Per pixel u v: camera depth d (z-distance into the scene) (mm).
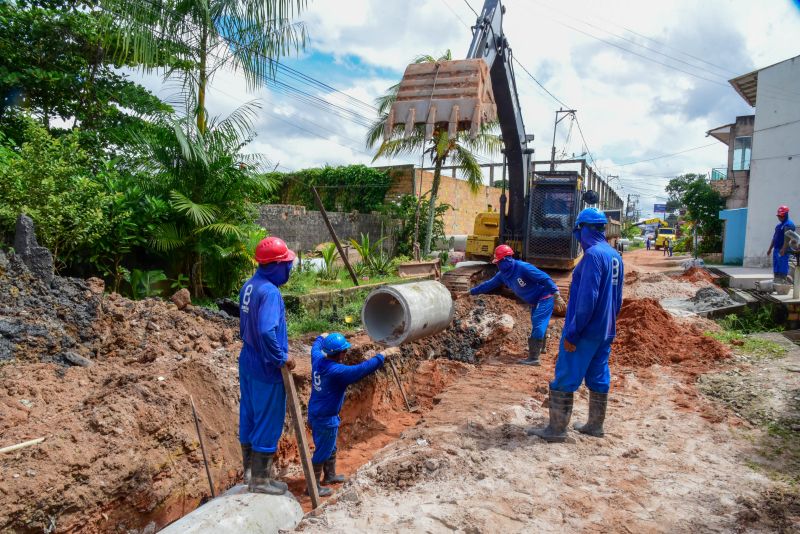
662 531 3252
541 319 7637
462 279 12156
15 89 10812
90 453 4441
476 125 7000
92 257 8945
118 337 6879
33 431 4484
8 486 3869
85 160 10242
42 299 6629
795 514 3438
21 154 8289
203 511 3707
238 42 10039
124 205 9531
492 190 34344
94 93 11742
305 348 8688
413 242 23250
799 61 18719
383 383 7922
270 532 3670
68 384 5516
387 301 6559
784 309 10039
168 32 9508
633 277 17125
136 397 5230
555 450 4445
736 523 3336
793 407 5480
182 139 9547
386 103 18844
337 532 3199
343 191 25734
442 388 8359
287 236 18266
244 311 3855
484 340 9859
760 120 19719
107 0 9039
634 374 6824
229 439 5844
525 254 12281
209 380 6148
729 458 4359
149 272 9922
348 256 17578
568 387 4570
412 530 3217
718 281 15062
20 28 10945
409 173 24875
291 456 6621
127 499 4551
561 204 12031
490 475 3973
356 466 6391
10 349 5766
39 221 7793
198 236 10500
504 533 3199
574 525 3305
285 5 9867
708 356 7520
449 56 17859
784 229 11062
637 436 4809
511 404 5617
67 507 4078
